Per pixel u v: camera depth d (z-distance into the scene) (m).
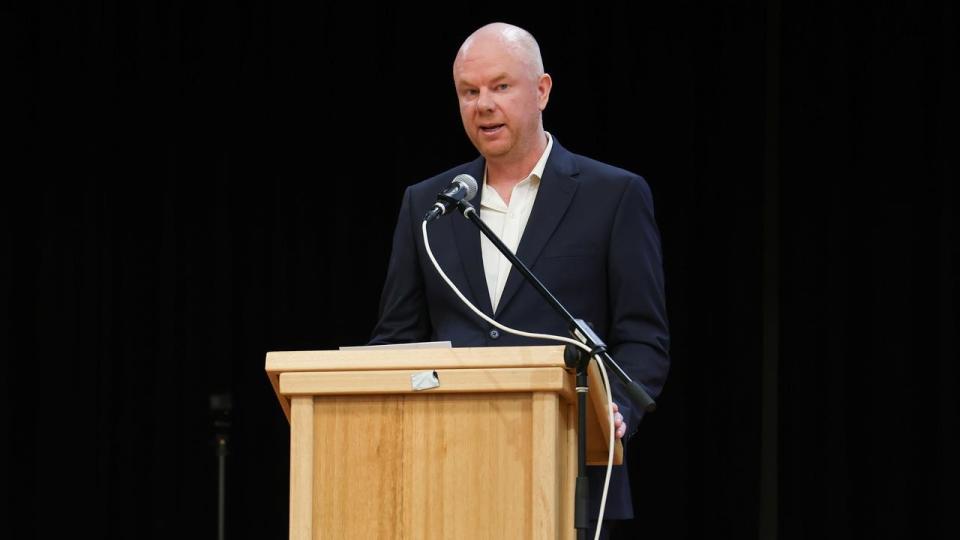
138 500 10.60
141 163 10.87
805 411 10.13
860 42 10.32
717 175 10.38
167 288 10.72
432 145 10.75
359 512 4.05
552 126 10.52
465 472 4.02
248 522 10.50
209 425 10.49
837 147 10.28
